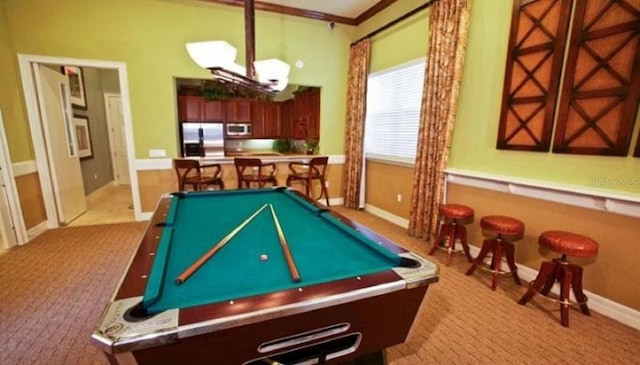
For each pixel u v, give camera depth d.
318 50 4.89
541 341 1.89
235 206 2.34
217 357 0.97
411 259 1.34
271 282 1.17
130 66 3.96
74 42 3.71
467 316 2.14
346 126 5.23
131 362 0.85
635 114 1.94
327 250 1.51
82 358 1.71
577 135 2.23
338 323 1.12
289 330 1.04
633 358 1.74
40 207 3.79
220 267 1.30
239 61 4.44
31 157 3.69
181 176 4.20
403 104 4.12
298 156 5.01
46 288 2.45
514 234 2.40
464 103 3.12
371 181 4.93
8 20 3.41
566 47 2.25
